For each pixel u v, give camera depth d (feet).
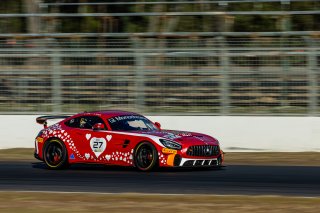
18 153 192.24
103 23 262.26
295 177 133.39
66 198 107.65
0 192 116.57
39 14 235.20
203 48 195.42
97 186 122.21
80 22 264.72
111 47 203.51
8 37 235.61
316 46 188.55
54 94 204.64
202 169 146.61
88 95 203.31
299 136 187.93
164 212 93.20
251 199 103.96
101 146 144.97
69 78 204.03
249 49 192.65
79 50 203.10
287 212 92.07
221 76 194.49
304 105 188.96
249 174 137.80
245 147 191.31
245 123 191.52
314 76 188.24
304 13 225.76
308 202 100.63
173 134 142.51
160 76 198.49
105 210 95.50
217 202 101.19
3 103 206.49
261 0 231.50
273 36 230.07
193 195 108.78
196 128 195.00
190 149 137.28
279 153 186.19
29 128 203.00
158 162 137.18
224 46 195.93
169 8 256.93
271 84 191.11
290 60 190.08
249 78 192.44
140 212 93.50
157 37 229.86
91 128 148.15
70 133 149.38
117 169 148.46
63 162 149.48
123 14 231.50
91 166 156.76
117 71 201.26
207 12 237.04
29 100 205.36
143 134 140.56
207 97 195.42
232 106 193.77
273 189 116.88
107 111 153.17
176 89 197.57
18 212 96.22
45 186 124.06
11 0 271.69
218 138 193.57
